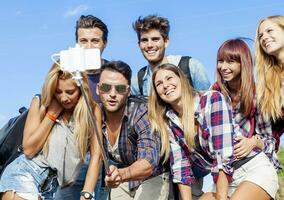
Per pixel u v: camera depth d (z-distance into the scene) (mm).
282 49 2438
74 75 1794
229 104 2359
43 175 2305
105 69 2443
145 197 2580
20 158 2314
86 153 2389
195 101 2393
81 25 3047
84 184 2402
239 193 2250
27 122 2299
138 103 2492
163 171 2557
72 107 2293
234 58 2357
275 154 2439
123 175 2273
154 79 2426
